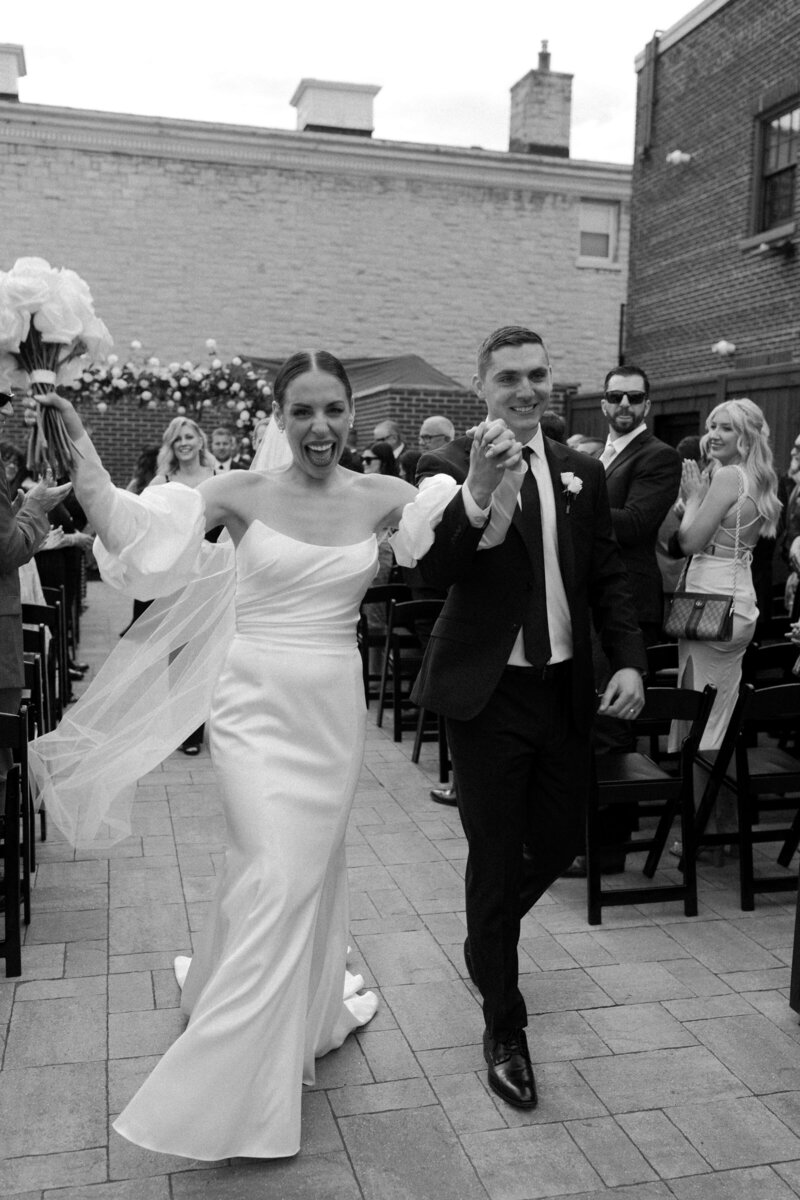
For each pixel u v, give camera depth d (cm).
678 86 1298
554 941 403
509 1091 296
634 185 1399
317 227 1762
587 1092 304
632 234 1409
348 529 294
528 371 301
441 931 409
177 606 331
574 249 1859
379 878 461
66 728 336
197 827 521
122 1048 323
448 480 294
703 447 515
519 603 302
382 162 1762
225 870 285
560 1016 346
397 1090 304
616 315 1889
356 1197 259
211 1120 259
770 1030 338
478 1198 259
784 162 1134
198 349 1739
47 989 359
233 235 1731
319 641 290
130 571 265
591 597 333
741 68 1182
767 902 441
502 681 302
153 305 1716
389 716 770
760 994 362
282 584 287
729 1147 280
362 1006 344
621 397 499
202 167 1708
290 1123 266
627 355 1425
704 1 1228
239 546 293
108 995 355
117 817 340
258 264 1747
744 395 1101
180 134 1680
